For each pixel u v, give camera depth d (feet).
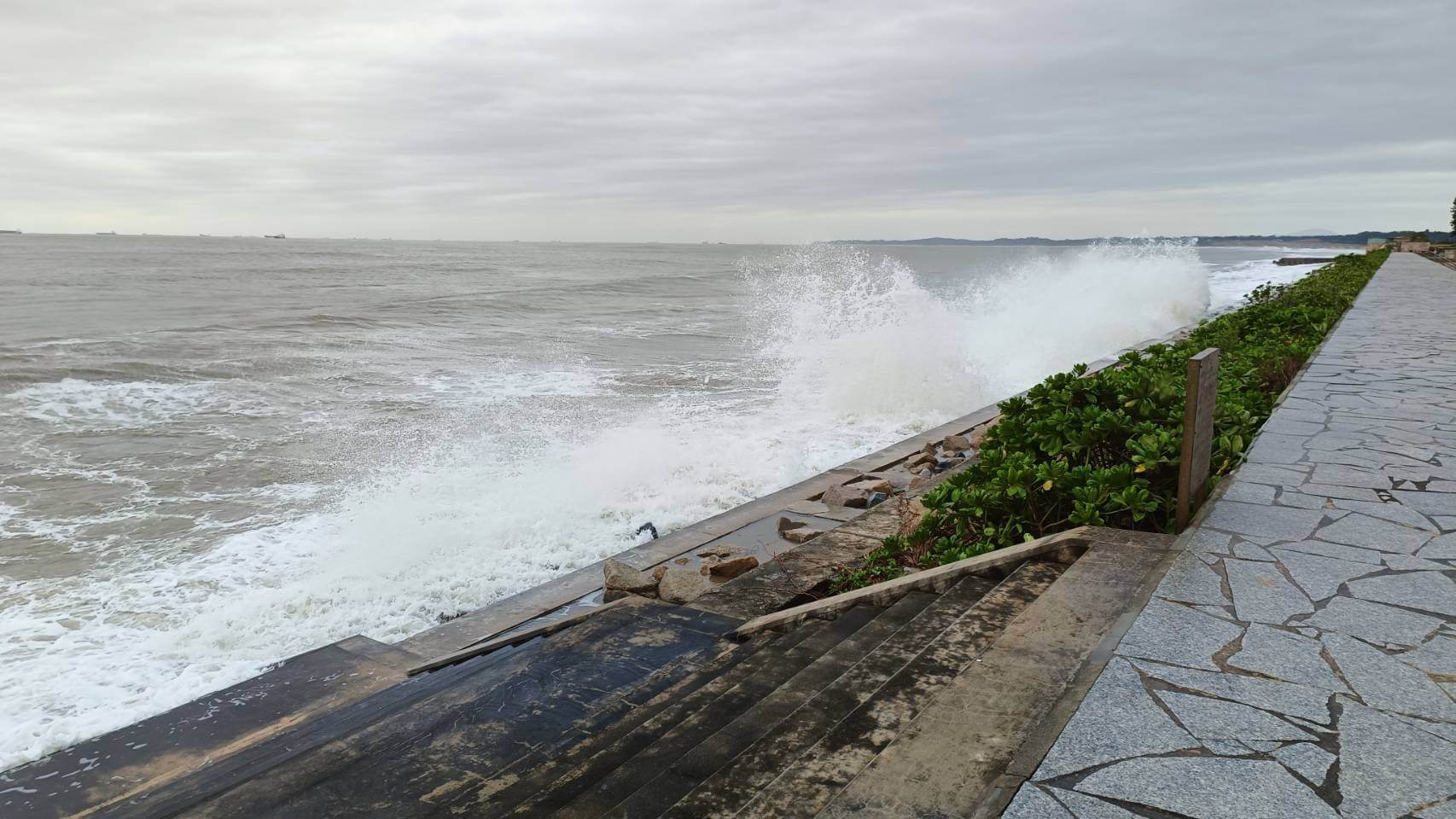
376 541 21.66
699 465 28.25
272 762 10.71
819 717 8.59
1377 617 9.59
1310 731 7.23
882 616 11.93
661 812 7.27
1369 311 48.01
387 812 8.75
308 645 16.37
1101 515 13.57
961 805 6.45
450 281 149.18
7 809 10.78
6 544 21.94
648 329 76.18
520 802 8.72
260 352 57.16
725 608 14.51
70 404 39.47
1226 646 8.92
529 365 53.62
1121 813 6.16
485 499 25.03
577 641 13.28
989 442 18.40
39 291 106.73
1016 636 9.41
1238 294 104.68
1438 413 20.98
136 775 11.38
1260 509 13.66
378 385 45.96
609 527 22.56
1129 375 19.07
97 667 15.64
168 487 27.09
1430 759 6.76
